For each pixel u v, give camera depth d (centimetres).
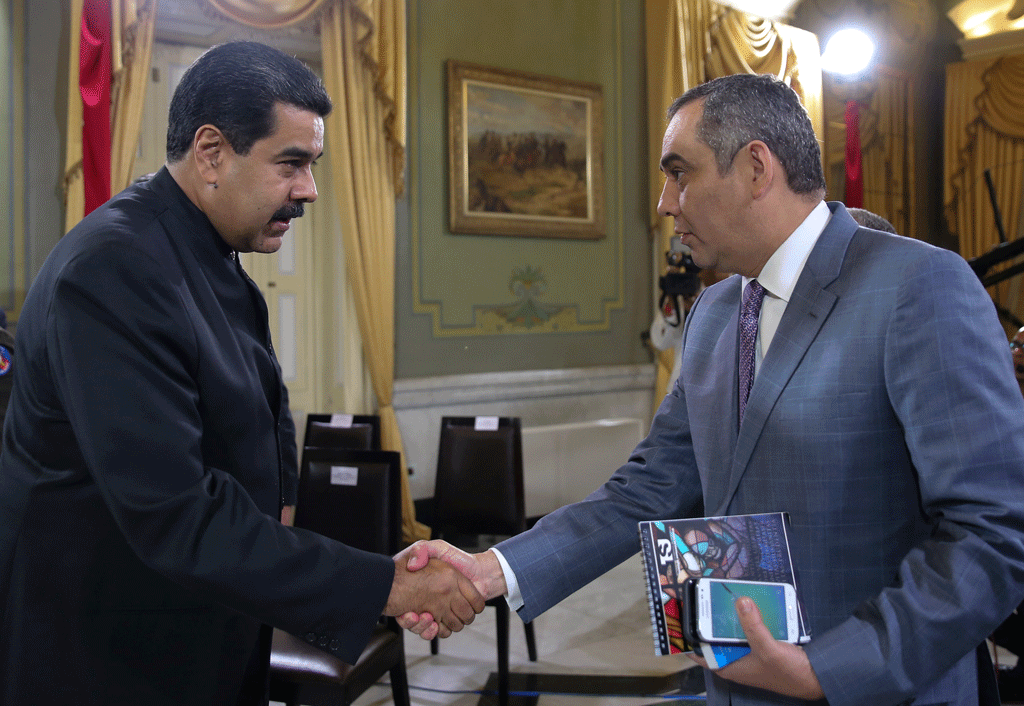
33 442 110
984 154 718
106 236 107
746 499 104
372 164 438
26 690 107
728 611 92
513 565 129
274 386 131
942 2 723
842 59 607
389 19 434
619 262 552
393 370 460
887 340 94
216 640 116
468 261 490
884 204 701
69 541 109
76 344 101
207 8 390
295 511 250
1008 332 697
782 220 105
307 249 469
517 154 500
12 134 362
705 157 105
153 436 102
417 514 467
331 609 109
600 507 132
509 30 501
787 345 102
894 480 98
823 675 84
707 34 556
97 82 363
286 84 113
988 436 86
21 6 367
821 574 98
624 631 333
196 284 116
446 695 273
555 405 519
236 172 114
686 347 126
